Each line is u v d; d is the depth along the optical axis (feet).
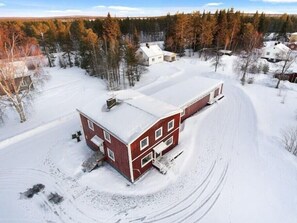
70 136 71.61
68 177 54.54
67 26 254.27
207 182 51.31
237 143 64.39
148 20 296.71
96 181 52.90
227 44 187.83
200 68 147.84
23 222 43.91
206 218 42.98
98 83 124.36
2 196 50.11
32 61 109.40
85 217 44.52
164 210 45.24
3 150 65.98
